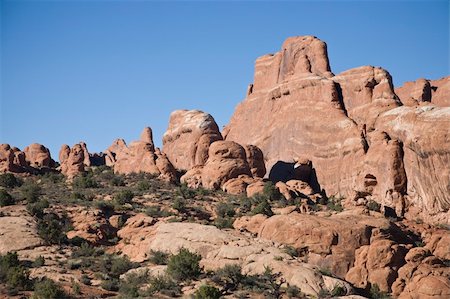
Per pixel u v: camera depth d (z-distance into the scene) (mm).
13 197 74875
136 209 75375
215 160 86500
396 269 63562
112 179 87062
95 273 59094
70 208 72438
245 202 77688
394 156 83000
